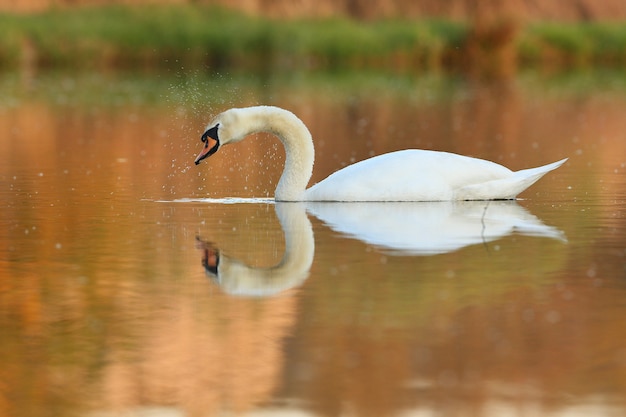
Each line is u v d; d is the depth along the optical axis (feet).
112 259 38.68
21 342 29.45
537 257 38.42
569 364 27.27
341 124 94.99
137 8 186.70
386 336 29.50
